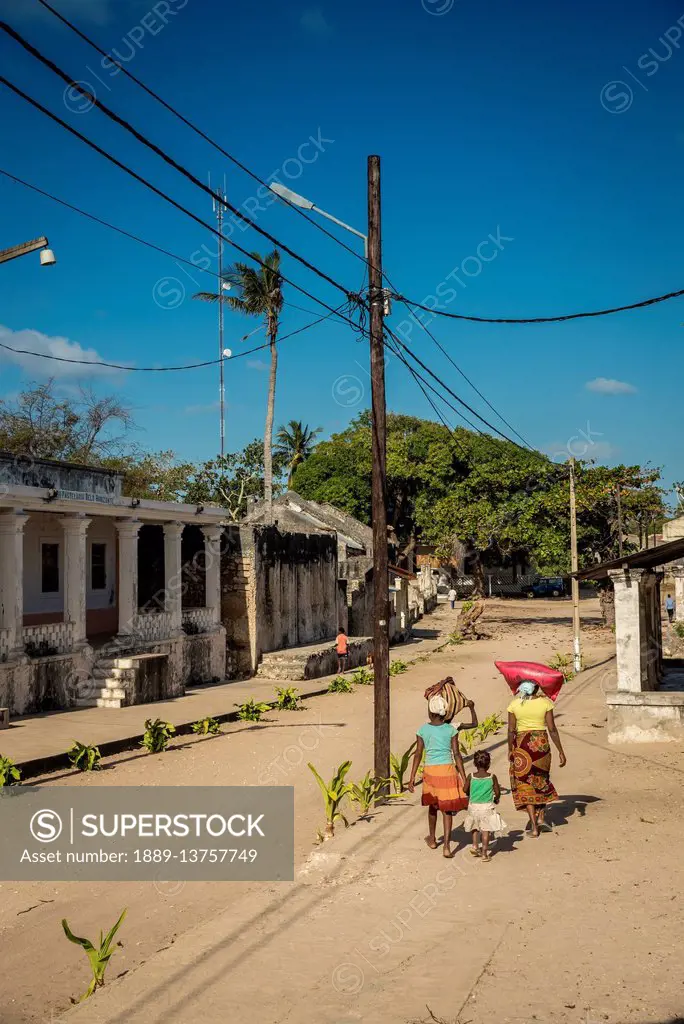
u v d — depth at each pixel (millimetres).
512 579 75125
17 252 10750
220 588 30094
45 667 20453
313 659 30500
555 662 32906
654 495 44656
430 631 50844
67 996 6996
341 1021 5496
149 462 42906
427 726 9633
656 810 10898
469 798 9398
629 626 15875
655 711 15609
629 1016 5289
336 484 64062
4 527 19500
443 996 5816
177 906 9016
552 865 8836
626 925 7000
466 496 48406
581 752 15062
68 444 39219
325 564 37781
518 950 6617
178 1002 5938
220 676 28438
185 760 16375
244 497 59844
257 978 6344
